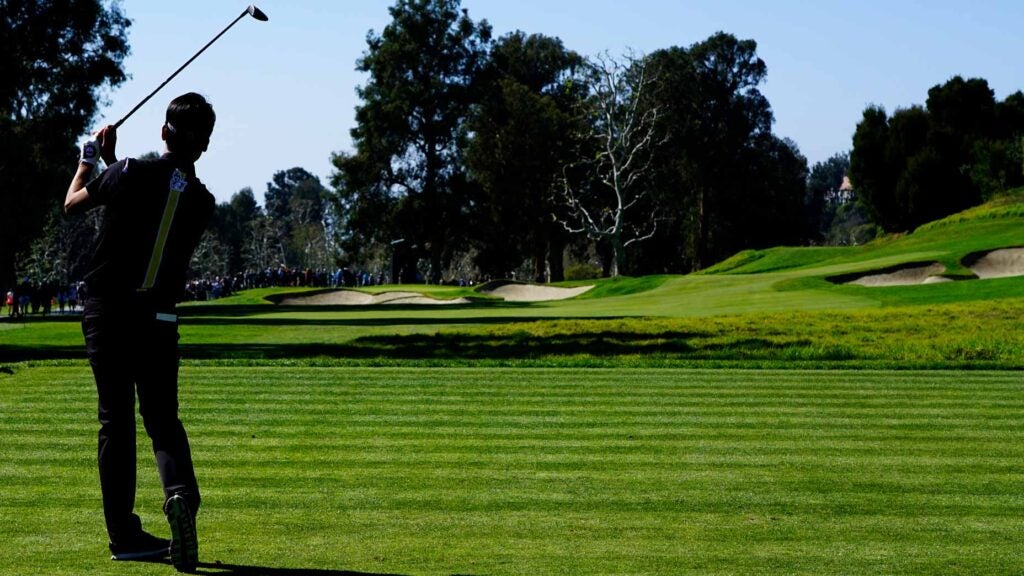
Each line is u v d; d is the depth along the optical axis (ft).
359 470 23.80
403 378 41.22
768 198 296.92
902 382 40.32
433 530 18.90
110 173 17.06
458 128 275.39
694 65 288.71
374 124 261.03
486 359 50.26
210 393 36.47
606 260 315.17
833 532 18.97
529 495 21.56
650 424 30.19
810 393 36.96
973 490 22.25
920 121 243.19
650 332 71.31
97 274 17.24
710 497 21.48
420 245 267.59
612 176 281.33
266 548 17.71
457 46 270.87
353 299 205.98
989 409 33.27
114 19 159.22
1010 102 257.55
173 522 15.94
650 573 16.42
